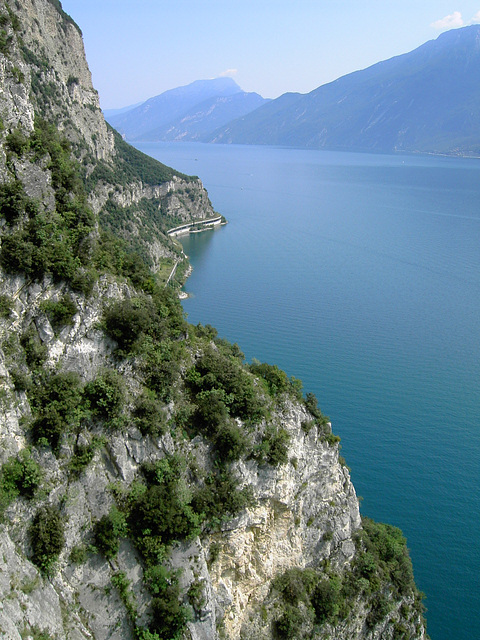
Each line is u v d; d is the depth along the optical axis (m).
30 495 37.97
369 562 60.62
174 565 43.25
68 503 39.91
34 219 42.25
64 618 37.59
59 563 38.72
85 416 41.78
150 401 45.72
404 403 108.62
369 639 59.31
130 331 46.09
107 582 40.66
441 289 180.75
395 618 61.50
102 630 39.72
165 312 52.00
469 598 70.19
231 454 49.06
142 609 41.47
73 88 188.88
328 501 59.34
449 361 127.19
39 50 167.00
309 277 193.38
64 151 50.34
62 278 43.22
